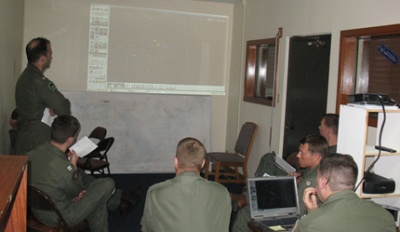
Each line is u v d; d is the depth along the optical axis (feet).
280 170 10.60
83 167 14.25
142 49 19.33
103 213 9.55
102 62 18.88
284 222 8.00
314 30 13.41
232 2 19.99
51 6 18.11
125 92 19.17
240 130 18.69
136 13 19.10
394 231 5.77
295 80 14.83
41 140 10.65
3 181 2.81
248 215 9.58
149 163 19.26
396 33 9.95
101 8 18.66
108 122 18.80
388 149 7.69
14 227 3.34
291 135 15.05
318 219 5.64
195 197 6.19
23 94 10.64
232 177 19.10
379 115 7.94
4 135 13.29
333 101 12.30
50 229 8.75
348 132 7.69
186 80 20.07
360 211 5.65
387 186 7.64
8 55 13.75
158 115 19.43
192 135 19.80
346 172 5.82
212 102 20.67
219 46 20.44
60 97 10.80
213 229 6.21
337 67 12.15
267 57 17.70
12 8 14.48
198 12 19.93
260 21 17.47
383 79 10.87
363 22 11.02
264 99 17.21
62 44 18.40
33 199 8.34
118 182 17.56
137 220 13.30
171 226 6.08
